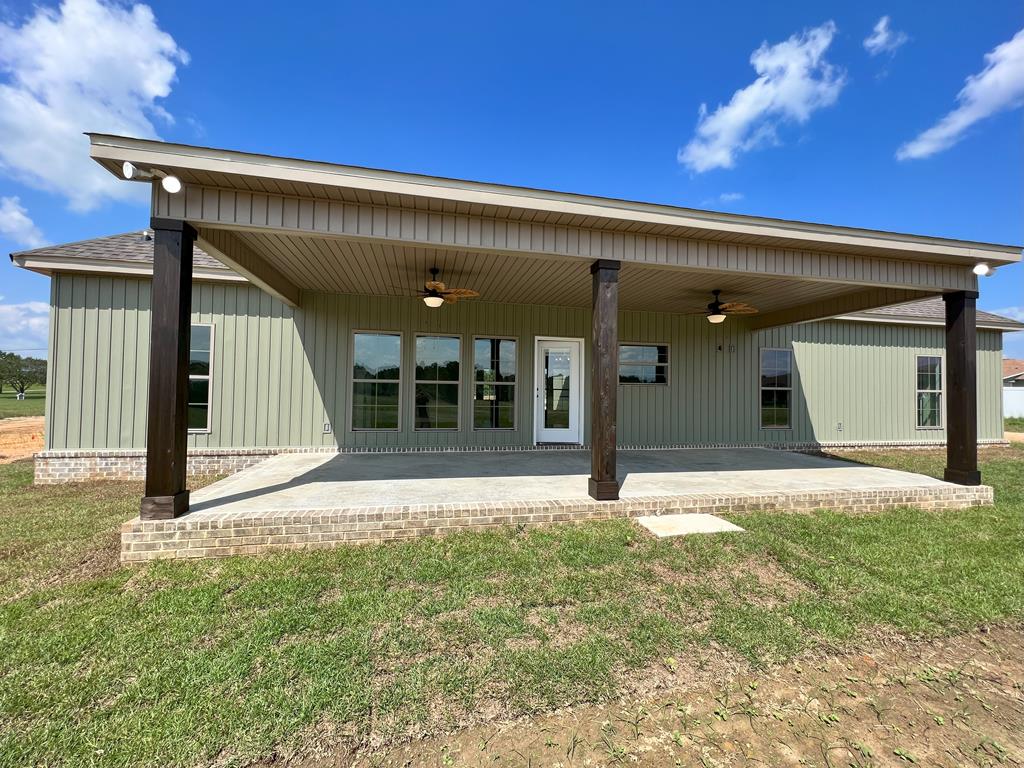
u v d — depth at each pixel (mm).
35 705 1989
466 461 6910
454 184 3924
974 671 2342
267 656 2336
